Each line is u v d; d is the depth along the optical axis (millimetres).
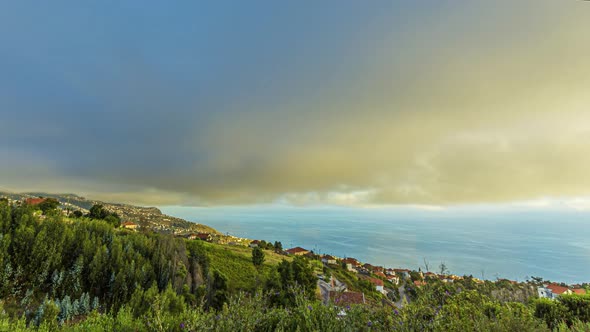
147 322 4074
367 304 4031
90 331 4766
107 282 32594
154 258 39594
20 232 32719
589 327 5289
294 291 4172
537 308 6727
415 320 3533
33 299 26250
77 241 37375
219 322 3559
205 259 44031
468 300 4625
